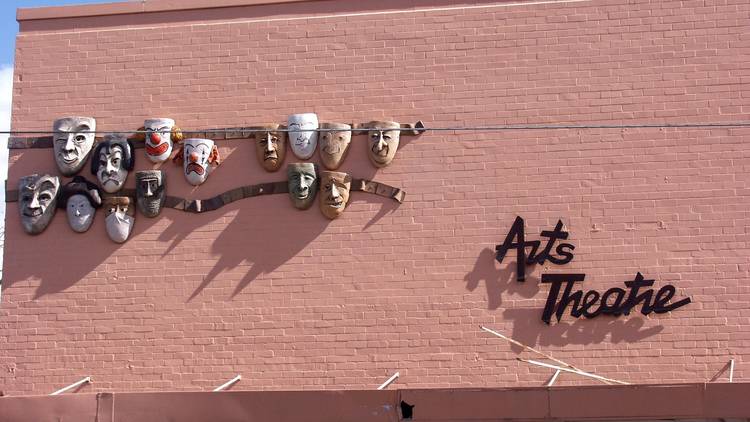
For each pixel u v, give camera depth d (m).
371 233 13.27
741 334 12.57
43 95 14.12
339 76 13.73
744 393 11.18
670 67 13.26
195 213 13.55
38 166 13.91
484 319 12.92
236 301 13.31
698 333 12.62
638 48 13.35
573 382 12.69
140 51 14.11
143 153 13.79
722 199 12.90
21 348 13.47
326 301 13.19
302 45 13.88
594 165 13.14
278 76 13.83
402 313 13.05
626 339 12.69
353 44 13.80
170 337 13.32
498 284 12.98
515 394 11.51
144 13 14.23
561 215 13.06
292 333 13.16
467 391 11.59
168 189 13.64
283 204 13.45
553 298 12.84
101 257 13.59
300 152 13.46
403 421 11.62
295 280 13.27
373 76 13.68
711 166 12.98
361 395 11.73
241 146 13.65
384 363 12.97
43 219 13.62
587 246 12.95
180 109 13.89
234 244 13.44
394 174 13.36
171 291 13.42
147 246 13.55
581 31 13.47
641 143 13.12
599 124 13.22
